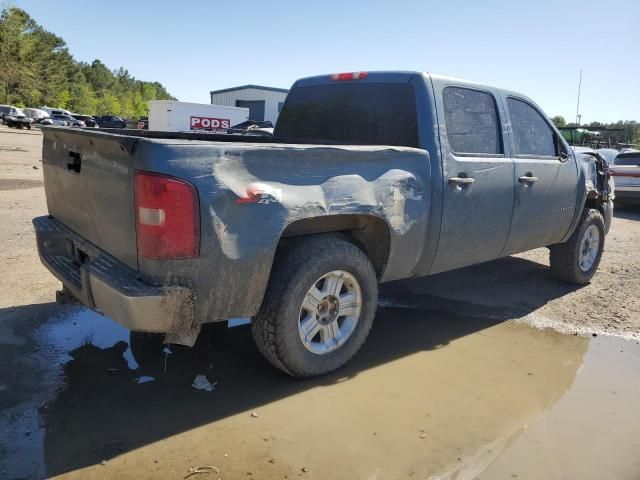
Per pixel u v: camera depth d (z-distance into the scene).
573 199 5.60
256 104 44.12
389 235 3.78
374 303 3.84
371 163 3.62
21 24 73.62
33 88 76.94
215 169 2.90
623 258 7.66
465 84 4.46
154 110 32.41
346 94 4.72
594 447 3.08
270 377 3.70
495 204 4.57
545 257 7.48
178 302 2.88
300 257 3.37
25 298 4.82
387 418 3.26
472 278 6.35
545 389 3.75
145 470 2.68
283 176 3.18
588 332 4.83
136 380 3.57
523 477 2.78
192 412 3.22
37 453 2.77
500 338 4.62
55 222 4.02
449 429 3.19
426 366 4.02
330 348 3.66
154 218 2.79
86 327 4.34
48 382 3.47
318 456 2.86
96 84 126.25
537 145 5.23
